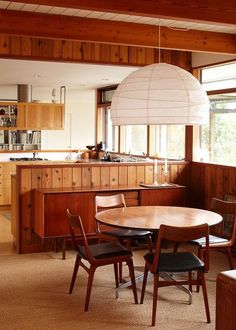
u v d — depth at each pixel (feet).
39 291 13.01
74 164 18.15
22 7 13.61
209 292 13.07
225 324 4.50
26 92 30.89
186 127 20.54
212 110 20.02
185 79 11.40
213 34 16.52
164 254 11.81
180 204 18.45
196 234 10.64
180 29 16.06
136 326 10.70
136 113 11.28
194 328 10.64
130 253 12.10
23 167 17.33
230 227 17.44
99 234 14.57
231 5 11.62
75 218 11.62
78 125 44.52
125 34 15.23
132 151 29.73
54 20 14.34
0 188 27.50
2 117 31.12
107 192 17.26
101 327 10.61
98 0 10.62
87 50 18.04
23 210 17.42
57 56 17.61
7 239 19.74
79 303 12.09
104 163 18.72
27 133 34.40
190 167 20.35
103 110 32.91
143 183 19.31
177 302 12.26
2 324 10.70
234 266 15.60
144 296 12.66
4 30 13.84
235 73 17.92
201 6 11.37
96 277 14.32
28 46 17.19
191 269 10.92
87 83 29.48
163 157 23.94
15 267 15.44
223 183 18.15
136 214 13.07
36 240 17.65
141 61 18.99
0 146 33.47
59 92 34.81
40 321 10.90
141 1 10.93
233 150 18.79
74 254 17.26
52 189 17.17
